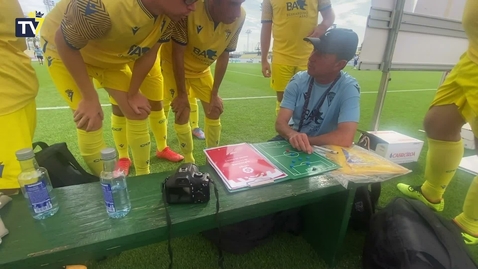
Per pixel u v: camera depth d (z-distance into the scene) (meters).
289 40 2.01
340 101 1.25
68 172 1.08
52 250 0.58
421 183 1.73
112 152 0.66
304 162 1.00
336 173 0.94
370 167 0.98
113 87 1.21
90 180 1.14
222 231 1.04
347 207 0.93
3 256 0.56
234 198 0.78
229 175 0.88
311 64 1.20
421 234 0.86
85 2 0.80
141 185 0.84
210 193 0.80
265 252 1.12
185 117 1.58
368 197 1.19
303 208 1.17
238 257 1.09
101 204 0.74
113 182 0.67
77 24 0.83
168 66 1.56
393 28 1.89
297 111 1.37
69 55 0.93
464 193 1.62
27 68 0.98
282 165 0.97
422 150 2.35
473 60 0.98
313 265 1.06
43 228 0.64
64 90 1.18
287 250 1.14
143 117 1.28
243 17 1.41
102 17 0.84
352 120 1.20
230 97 4.67
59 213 0.69
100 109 1.11
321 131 1.33
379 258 0.92
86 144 1.17
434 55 2.18
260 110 3.67
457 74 1.07
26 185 0.63
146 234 0.65
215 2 1.18
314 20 1.97
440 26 2.08
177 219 0.68
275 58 2.12
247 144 1.15
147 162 1.42
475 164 1.97
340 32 1.13
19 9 0.96
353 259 1.10
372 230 1.00
